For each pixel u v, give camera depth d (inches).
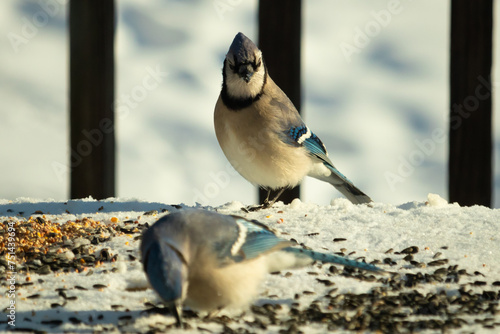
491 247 366.9
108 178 491.8
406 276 332.5
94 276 328.2
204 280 274.5
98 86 486.9
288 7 473.4
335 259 302.8
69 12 487.8
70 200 455.5
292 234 385.1
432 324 285.6
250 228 293.0
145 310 297.1
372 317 292.2
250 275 284.5
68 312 293.7
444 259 350.3
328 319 289.9
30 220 401.7
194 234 273.9
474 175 466.9
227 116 458.3
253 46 448.1
